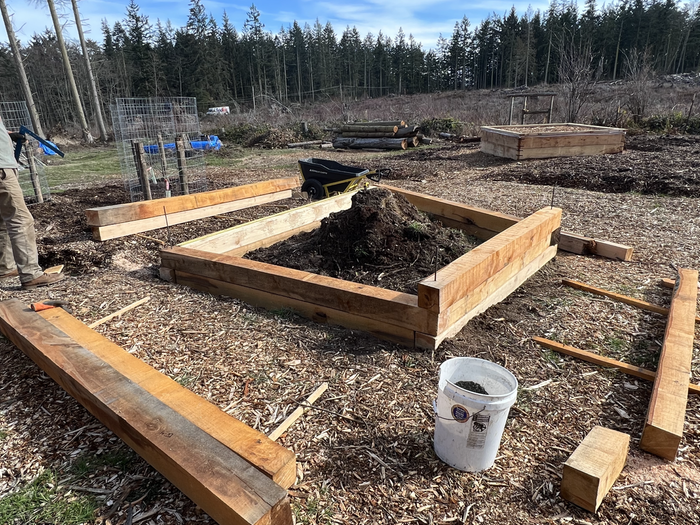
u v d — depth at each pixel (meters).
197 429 1.93
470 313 3.36
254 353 3.02
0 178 3.87
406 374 2.78
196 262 4.02
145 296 3.94
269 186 7.58
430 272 4.05
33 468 2.10
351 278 4.07
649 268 4.57
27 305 3.28
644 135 14.59
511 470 2.10
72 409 2.51
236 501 1.58
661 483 2.02
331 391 2.63
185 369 2.84
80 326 2.98
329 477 2.05
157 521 1.81
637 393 2.67
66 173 12.67
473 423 1.95
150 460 1.98
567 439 2.31
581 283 4.10
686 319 3.13
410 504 1.91
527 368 2.89
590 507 1.86
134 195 8.51
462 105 28.06
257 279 3.68
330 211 6.07
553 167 9.92
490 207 7.16
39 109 39.59
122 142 8.64
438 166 11.58
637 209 6.77
